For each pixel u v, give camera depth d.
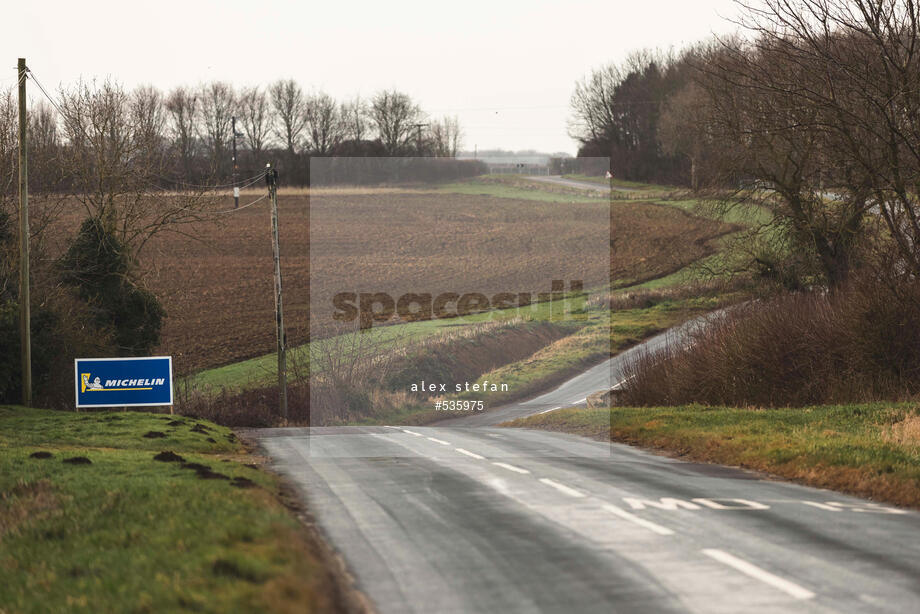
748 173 171.50
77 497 52.78
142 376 114.75
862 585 35.41
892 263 123.38
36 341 139.62
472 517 50.12
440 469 70.62
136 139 184.38
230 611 29.33
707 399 133.50
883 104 117.69
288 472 71.31
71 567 37.06
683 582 35.97
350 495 58.50
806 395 122.19
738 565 38.66
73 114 180.25
